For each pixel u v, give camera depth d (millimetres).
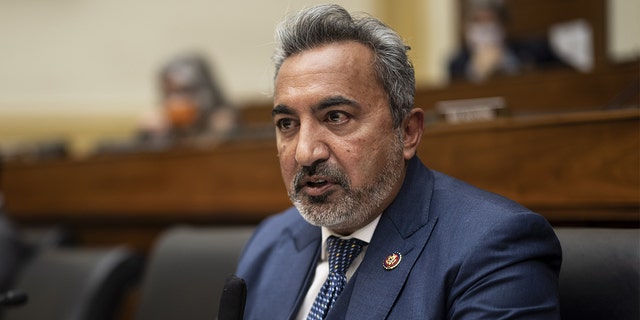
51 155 4098
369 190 1555
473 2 4719
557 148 2012
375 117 1550
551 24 5219
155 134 4551
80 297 2496
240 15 6562
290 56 1588
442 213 1578
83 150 6148
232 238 2285
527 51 4703
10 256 3031
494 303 1382
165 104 4691
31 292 2664
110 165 3367
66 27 6137
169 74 4680
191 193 3047
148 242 3420
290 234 1876
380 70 1561
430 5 6398
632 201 1873
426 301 1468
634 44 4961
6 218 3164
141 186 3240
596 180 1940
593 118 1939
